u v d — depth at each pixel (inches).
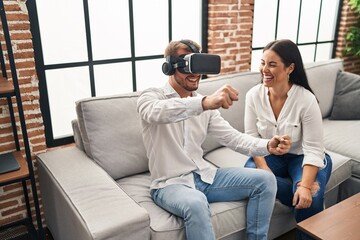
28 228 75.9
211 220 57.6
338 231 50.2
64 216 58.7
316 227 51.1
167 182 59.1
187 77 54.8
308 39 141.6
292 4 129.1
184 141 61.6
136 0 89.9
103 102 70.4
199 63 48.2
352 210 55.6
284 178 71.6
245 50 112.6
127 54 92.5
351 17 149.2
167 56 55.7
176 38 101.0
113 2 86.0
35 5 73.0
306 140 67.2
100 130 68.6
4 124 71.1
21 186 76.3
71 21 80.6
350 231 50.2
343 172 77.7
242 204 61.7
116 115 70.6
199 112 47.8
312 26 140.7
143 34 94.0
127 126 71.2
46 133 81.4
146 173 74.0
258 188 58.9
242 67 113.8
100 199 53.6
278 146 57.7
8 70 68.8
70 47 82.1
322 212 55.1
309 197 60.7
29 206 76.8
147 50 96.2
